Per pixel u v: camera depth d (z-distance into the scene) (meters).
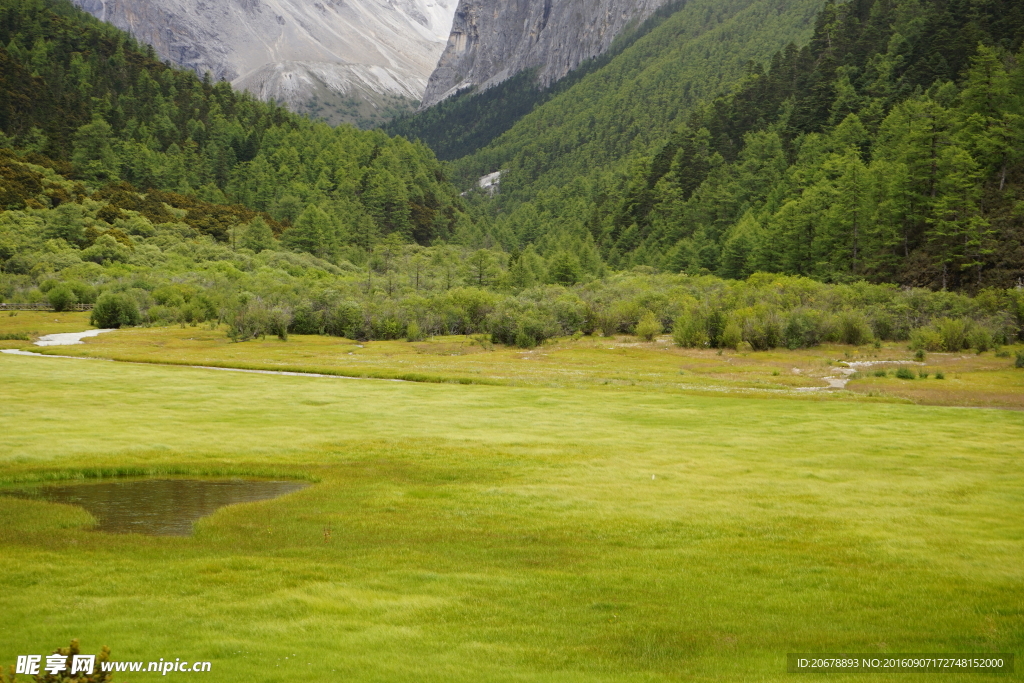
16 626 12.55
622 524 20.56
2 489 25.55
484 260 190.88
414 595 14.71
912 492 24.34
